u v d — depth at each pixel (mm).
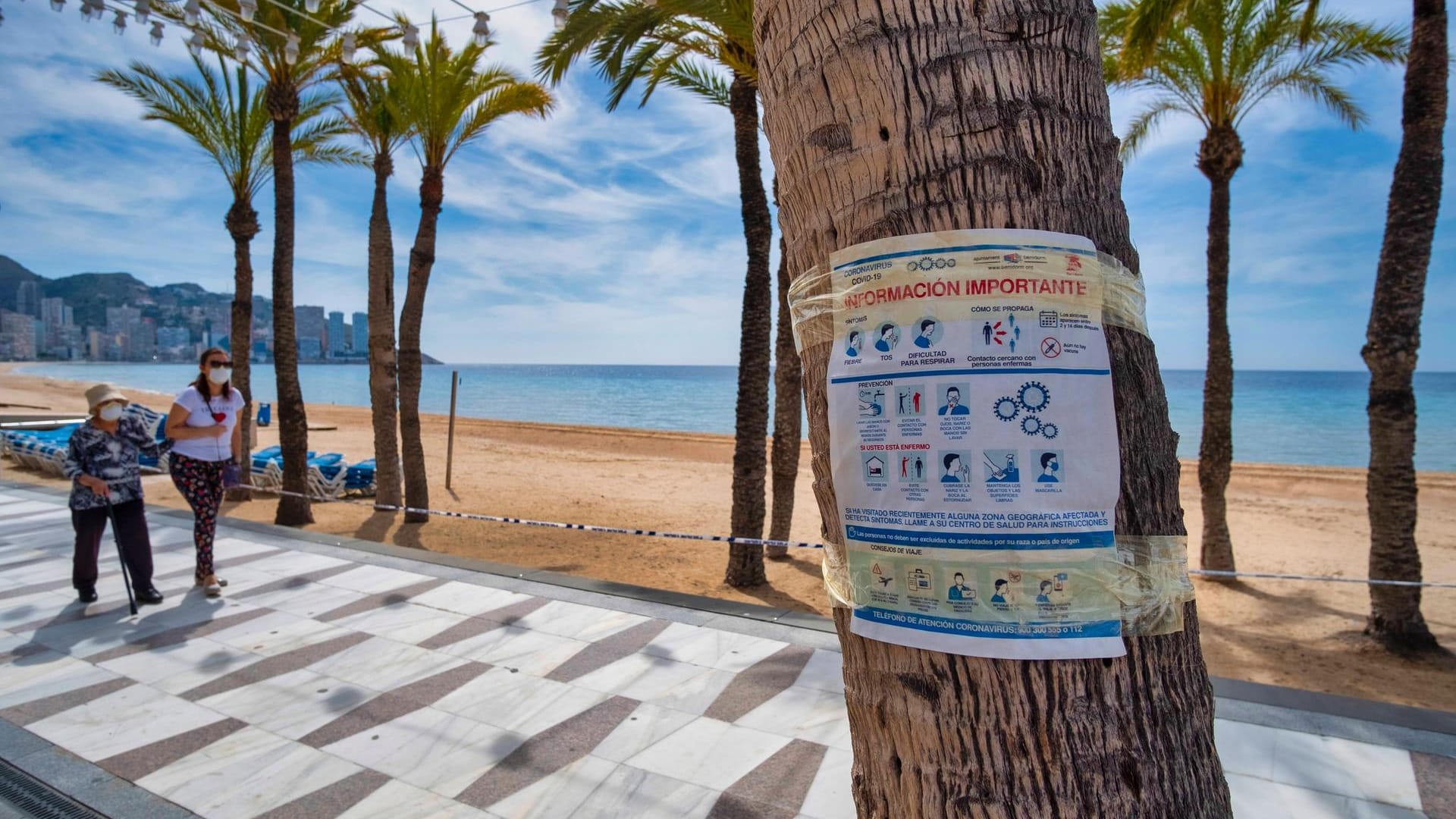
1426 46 6289
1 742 3643
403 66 11094
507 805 3123
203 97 13383
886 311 1333
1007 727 1237
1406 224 6461
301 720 3861
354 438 26109
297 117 12906
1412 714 3754
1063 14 1299
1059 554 1261
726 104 10867
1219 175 9102
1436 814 2963
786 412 9648
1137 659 1268
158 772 3373
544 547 9961
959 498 1293
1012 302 1273
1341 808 3020
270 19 10320
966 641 1268
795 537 11453
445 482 15438
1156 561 1311
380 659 4656
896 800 1324
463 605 5699
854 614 1398
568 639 4984
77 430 5496
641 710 3955
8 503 10234
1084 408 1290
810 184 1409
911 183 1290
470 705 4016
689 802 3125
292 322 11195
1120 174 1415
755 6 1539
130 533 5688
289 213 11219
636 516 12422
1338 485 18156
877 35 1281
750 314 8242
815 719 3846
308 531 8180
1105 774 1216
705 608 5594
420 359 11477
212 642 4949
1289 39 8766
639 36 8148
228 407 6105
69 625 5285
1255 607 7926
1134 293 1377
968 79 1261
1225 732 3617
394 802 3145
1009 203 1268
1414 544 6594
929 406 1309
